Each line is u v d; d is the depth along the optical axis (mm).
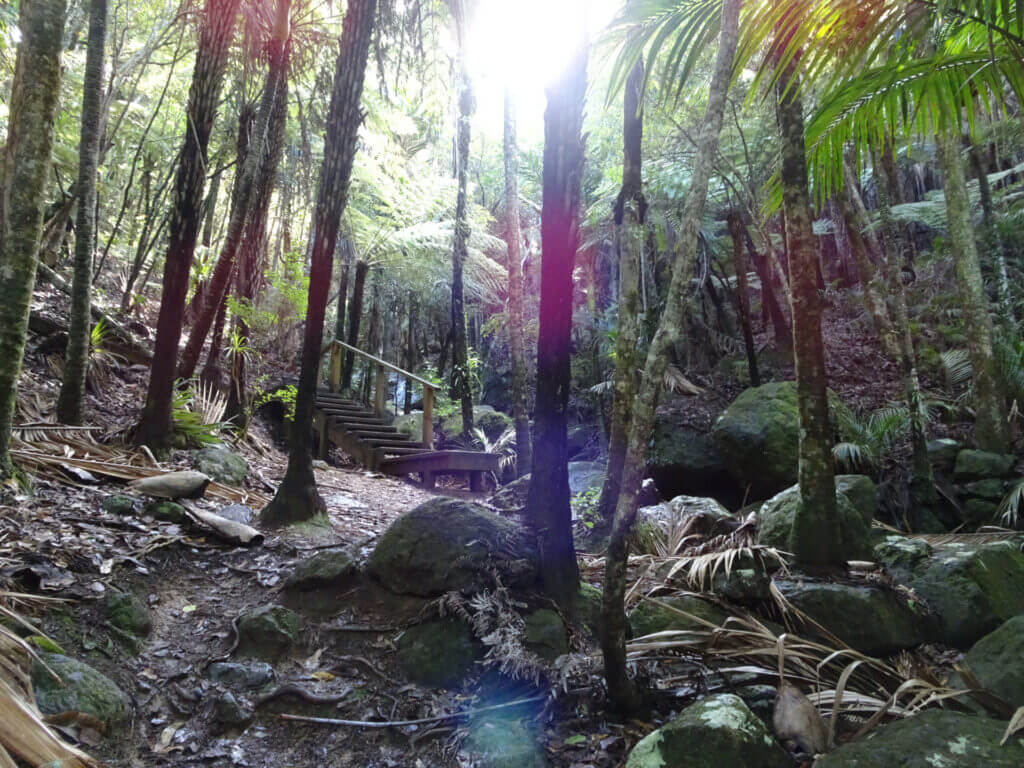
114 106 10195
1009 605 3541
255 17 6039
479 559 3105
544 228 3197
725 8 2301
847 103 3912
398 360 15719
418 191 12719
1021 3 3166
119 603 2770
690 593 3391
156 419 5027
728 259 12305
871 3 3447
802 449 3633
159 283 12539
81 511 3516
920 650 3252
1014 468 6438
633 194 5047
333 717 2520
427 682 2723
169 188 10758
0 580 2627
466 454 8055
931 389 8570
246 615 2928
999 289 8125
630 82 4914
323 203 4238
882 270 9867
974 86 3996
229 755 2289
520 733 2402
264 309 8914
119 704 2293
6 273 3342
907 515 6266
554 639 2842
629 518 2305
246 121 7355
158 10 8938
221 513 4008
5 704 1779
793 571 3570
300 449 4250
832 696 2615
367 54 4328
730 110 9117
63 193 8344
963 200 7012
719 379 10398
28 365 6047
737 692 2725
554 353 3215
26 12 3322
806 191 3668
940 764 1897
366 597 3230
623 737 2416
